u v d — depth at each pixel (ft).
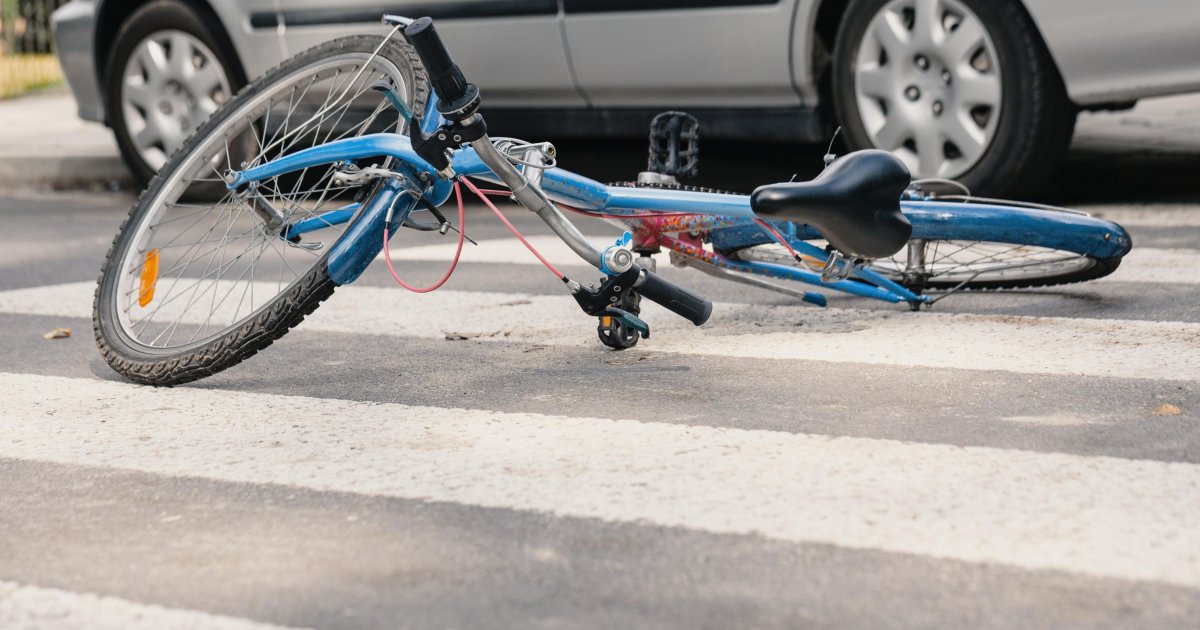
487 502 8.91
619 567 7.83
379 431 10.57
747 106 22.99
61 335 14.53
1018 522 8.30
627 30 23.03
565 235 11.14
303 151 11.94
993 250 14.89
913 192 14.56
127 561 8.16
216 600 7.57
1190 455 9.49
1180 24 19.30
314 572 7.91
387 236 11.37
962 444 9.83
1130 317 13.91
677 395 11.39
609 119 24.13
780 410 10.85
